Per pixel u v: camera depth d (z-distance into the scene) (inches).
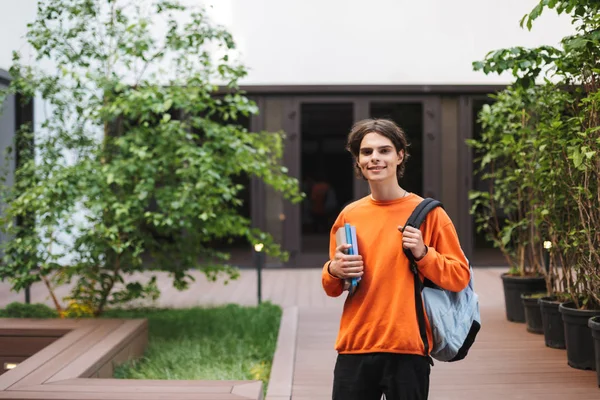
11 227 236.5
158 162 239.9
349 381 97.5
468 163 454.6
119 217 235.6
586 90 187.5
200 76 247.8
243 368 204.8
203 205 234.2
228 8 446.0
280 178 260.1
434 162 455.2
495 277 413.4
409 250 95.7
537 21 439.5
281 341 233.9
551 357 209.8
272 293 358.6
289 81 448.8
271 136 271.0
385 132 98.9
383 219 98.9
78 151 255.3
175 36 253.3
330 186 454.3
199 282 400.2
